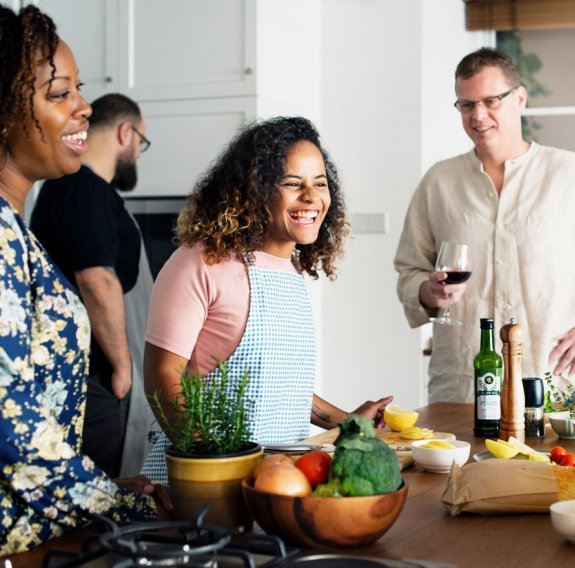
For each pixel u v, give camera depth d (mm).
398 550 1226
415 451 1751
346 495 1202
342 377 4406
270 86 3891
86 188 3062
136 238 3348
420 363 4270
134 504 1345
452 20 4555
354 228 4355
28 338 1277
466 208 3061
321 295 4438
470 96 2955
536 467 1423
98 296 3039
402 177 4270
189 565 1008
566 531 1232
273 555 1122
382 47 4289
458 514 1414
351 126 4359
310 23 4309
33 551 1248
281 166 1899
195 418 1356
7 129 1376
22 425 1228
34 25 1374
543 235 2947
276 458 1279
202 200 1952
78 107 1447
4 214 1294
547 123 4711
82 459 1305
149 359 1866
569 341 2707
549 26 4520
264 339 1899
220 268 1896
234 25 3818
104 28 4012
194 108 3885
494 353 2125
